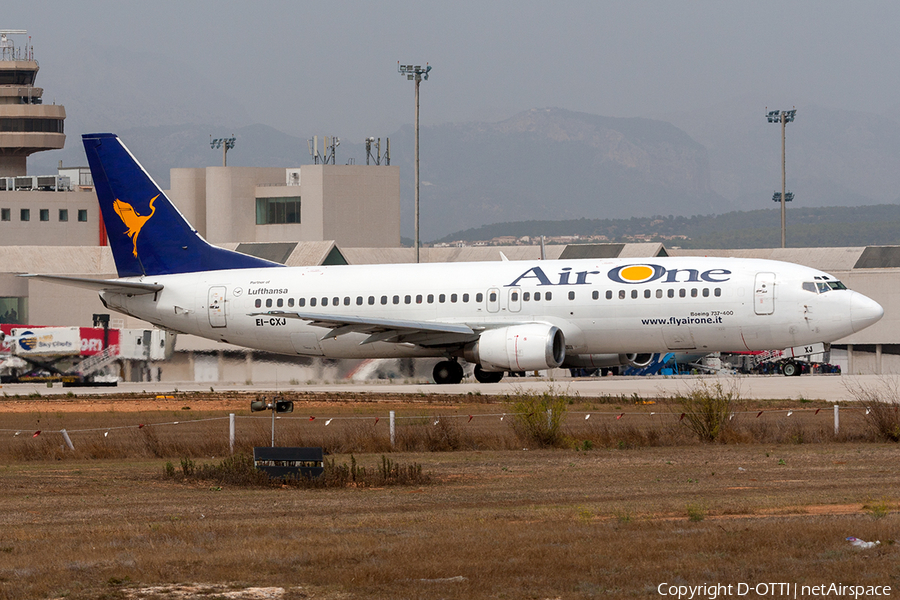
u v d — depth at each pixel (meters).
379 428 141.12
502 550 62.53
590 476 99.44
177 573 58.56
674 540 64.44
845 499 80.44
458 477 100.56
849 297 191.88
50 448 129.12
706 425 130.00
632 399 175.62
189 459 119.50
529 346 199.88
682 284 198.50
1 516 80.81
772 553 60.78
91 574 58.75
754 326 195.12
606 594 53.72
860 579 55.25
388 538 66.94
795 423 140.88
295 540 66.88
